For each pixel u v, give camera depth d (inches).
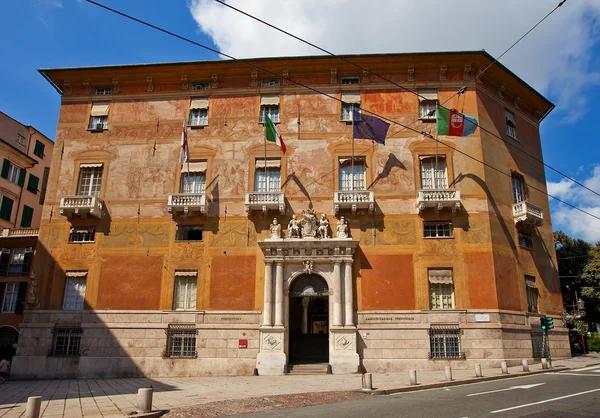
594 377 915.4
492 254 1211.9
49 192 1348.4
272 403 695.1
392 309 1189.1
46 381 1144.8
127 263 1272.1
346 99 1352.1
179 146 1357.0
